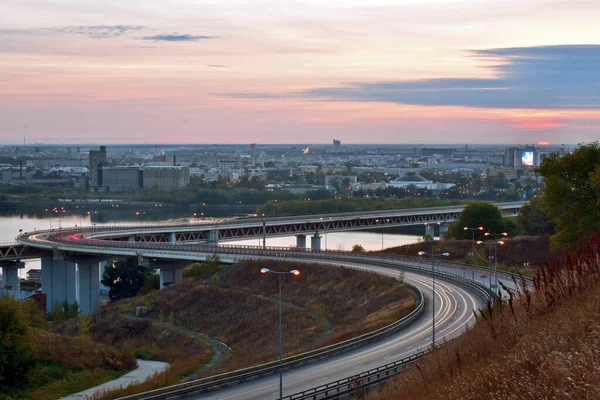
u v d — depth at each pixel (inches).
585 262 2113.7
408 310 4510.3
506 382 1487.5
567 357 1398.9
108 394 3235.7
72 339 4436.5
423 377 2134.6
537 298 2144.4
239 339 5093.5
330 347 3538.4
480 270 6230.3
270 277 6505.9
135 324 5821.9
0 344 3390.7
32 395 3358.8
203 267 7273.6
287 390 2893.7
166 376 3649.1
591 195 4249.5
